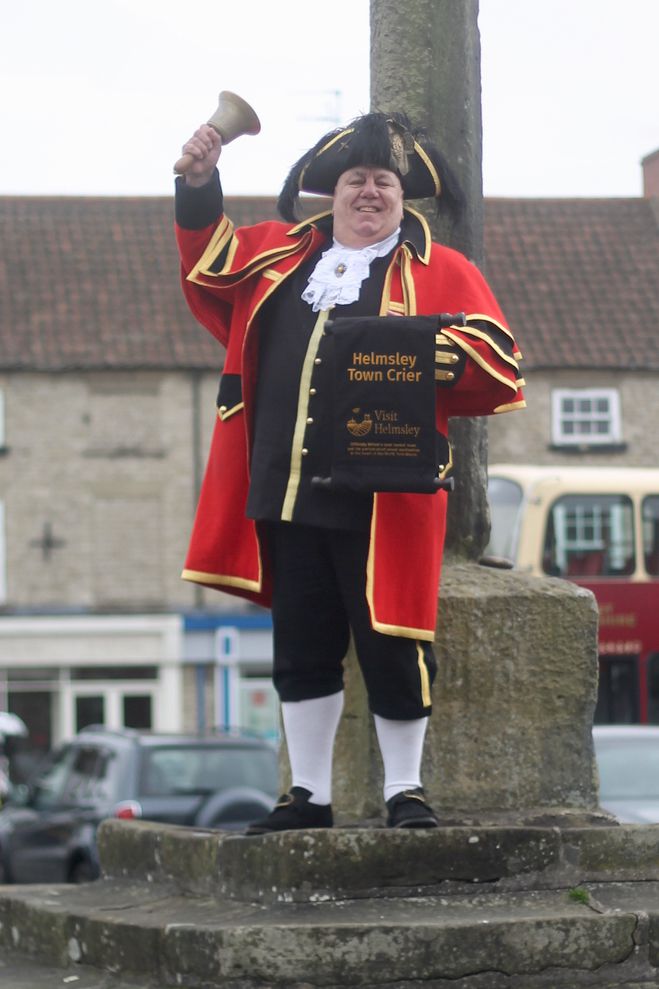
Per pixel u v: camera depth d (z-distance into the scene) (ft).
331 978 14.47
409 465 15.46
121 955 16.08
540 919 14.76
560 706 19.19
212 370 111.04
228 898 16.48
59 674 111.14
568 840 16.16
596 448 112.68
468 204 20.53
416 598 16.06
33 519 110.32
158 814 46.09
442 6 20.76
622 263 119.24
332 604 16.84
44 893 19.31
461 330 16.05
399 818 16.25
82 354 110.11
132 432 111.24
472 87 20.89
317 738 17.07
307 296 16.65
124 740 48.57
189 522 111.34
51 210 119.96
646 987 14.84
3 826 52.06
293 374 16.44
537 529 70.95
